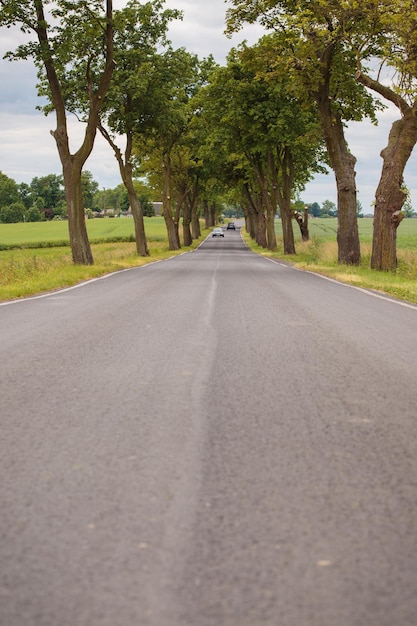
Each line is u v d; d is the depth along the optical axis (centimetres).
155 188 7812
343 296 1593
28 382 652
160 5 3666
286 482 373
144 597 247
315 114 4166
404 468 399
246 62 2956
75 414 529
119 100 3803
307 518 321
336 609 239
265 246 6712
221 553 283
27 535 303
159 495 353
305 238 6556
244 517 323
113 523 316
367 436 468
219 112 4381
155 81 3969
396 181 2484
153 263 3497
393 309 1313
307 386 632
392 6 2266
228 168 6266
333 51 2830
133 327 1053
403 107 2439
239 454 425
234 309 1309
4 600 246
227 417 518
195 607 240
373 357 788
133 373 694
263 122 4244
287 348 851
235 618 233
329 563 274
